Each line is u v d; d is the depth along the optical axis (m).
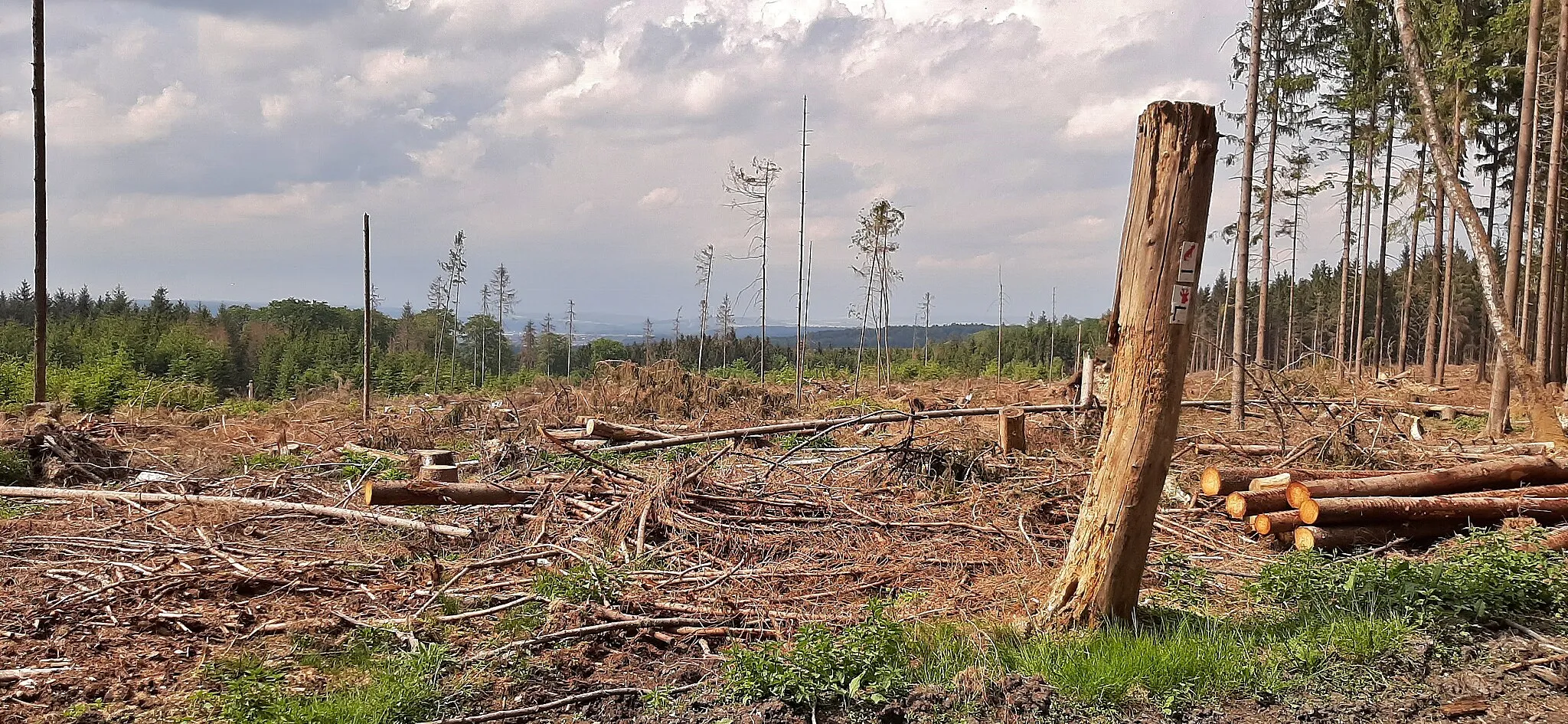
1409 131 18.59
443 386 39.62
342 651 5.21
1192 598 6.05
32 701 4.49
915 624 5.39
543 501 8.41
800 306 20.83
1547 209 16.05
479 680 4.75
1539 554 6.31
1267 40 17.72
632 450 12.77
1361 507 7.14
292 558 7.18
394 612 5.94
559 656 5.09
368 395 17.03
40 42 15.53
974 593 6.30
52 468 10.69
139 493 9.28
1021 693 4.32
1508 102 22.08
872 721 4.15
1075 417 13.87
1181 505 9.11
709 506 8.44
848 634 4.76
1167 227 4.77
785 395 21.98
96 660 4.98
